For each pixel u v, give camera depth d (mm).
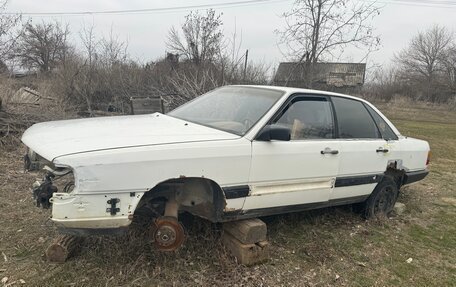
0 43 13859
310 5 13953
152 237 3283
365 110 4902
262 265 3656
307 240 4289
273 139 3582
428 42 49031
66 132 3301
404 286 3645
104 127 3504
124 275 3191
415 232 5008
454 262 4246
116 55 15883
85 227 2861
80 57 15312
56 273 3164
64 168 3051
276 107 3832
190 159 3160
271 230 4418
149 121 3930
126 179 2904
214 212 3508
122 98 13633
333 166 4203
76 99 13242
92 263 3330
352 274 3746
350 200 4652
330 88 15742
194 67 13234
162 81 13844
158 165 3020
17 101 9531
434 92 44062
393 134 5176
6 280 3035
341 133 4434
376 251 4297
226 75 12594
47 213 4289
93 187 2814
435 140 16438
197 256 3600
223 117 3977
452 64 46125
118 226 2939
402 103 36875
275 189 3748
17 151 7098
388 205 5301
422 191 7125
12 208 4402
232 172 3398
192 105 4555
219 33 16141
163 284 3178
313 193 4082
